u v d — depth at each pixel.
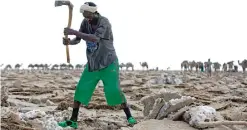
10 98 11.54
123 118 7.76
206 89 15.74
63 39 6.62
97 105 9.35
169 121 6.70
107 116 8.01
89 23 6.66
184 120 6.70
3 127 6.34
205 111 6.49
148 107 7.64
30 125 6.71
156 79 21.55
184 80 24.14
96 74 6.72
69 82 21.88
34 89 14.85
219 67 55.12
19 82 17.94
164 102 7.05
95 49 6.63
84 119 7.35
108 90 6.71
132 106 9.69
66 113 8.01
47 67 83.06
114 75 6.71
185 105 7.00
